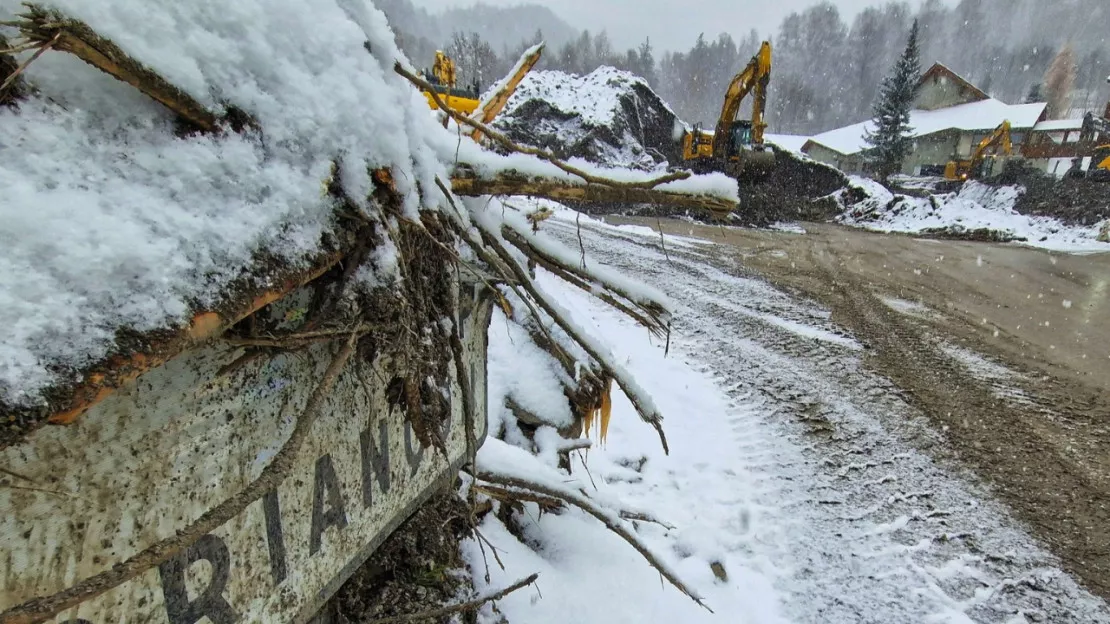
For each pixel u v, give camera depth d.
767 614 3.01
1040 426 4.95
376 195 1.28
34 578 0.82
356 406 1.54
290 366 1.27
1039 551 3.51
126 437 0.93
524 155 1.74
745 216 17.11
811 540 3.60
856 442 4.73
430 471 2.02
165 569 1.04
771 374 6.01
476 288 2.27
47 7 0.75
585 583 2.80
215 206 0.96
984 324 7.64
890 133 30.94
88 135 0.87
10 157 0.77
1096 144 19.86
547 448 3.39
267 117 1.08
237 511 0.97
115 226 0.80
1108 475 4.25
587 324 6.73
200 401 1.06
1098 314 8.12
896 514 3.85
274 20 1.14
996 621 3.03
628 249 11.29
